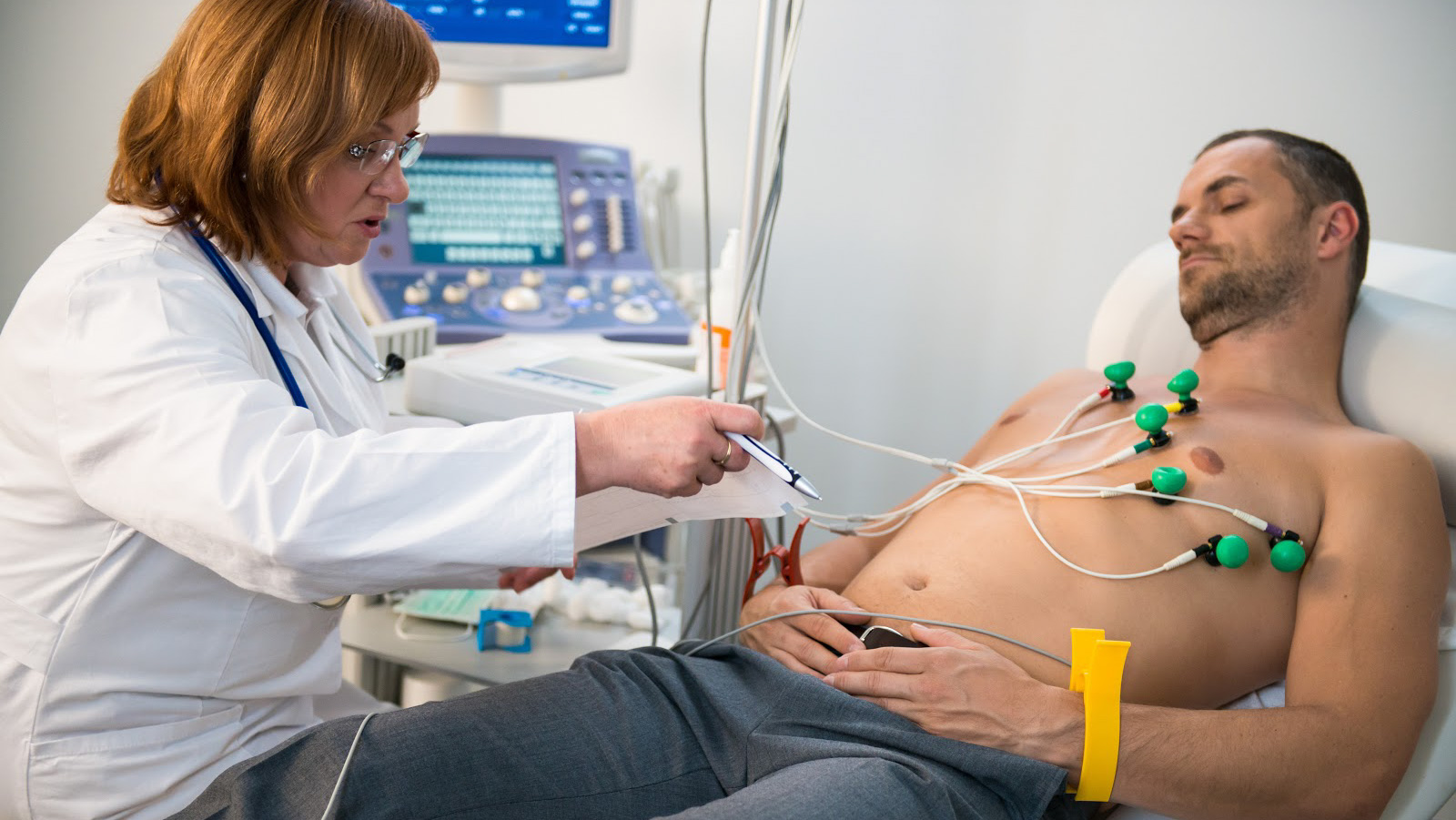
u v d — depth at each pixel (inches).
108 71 87.7
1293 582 49.2
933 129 90.4
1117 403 57.9
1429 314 56.3
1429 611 45.6
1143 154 87.3
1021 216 90.5
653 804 42.0
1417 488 48.6
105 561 39.4
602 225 80.8
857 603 51.2
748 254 53.0
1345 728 42.8
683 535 71.3
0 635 40.1
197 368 36.4
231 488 34.6
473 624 59.7
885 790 38.2
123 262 38.2
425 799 39.2
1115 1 85.0
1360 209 55.7
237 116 38.8
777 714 43.4
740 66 92.7
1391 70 82.3
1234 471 51.1
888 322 95.1
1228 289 56.2
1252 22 83.4
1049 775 41.2
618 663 45.8
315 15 38.5
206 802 38.6
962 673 43.4
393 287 74.9
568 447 37.2
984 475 54.3
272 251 42.2
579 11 77.1
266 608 42.1
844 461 98.8
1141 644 47.6
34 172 89.7
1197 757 41.7
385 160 41.3
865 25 89.4
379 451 36.1
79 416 36.5
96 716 40.2
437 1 76.4
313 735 39.7
